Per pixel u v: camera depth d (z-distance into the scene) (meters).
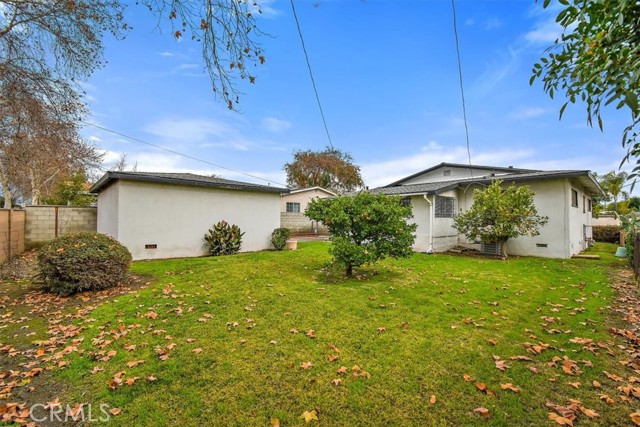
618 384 2.64
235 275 6.61
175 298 4.99
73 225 11.48
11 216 9.16
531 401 2.42
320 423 2.17
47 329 3.85
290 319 4.08
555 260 9.43
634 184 1.60
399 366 2.91
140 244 8.55
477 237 11.04
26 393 2.54
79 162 14.39
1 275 6.68
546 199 10.29
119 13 4.62
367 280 6.33
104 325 3.91
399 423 2.18
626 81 1.40
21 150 6.70
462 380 2.69
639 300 5.12
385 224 6.39
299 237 18.41
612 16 1.40
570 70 1.88
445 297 5.16
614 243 15.58
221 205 10.20
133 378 2.69
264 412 2.28
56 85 6.45
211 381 2.66
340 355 3.11
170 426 2.14
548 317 4.28
